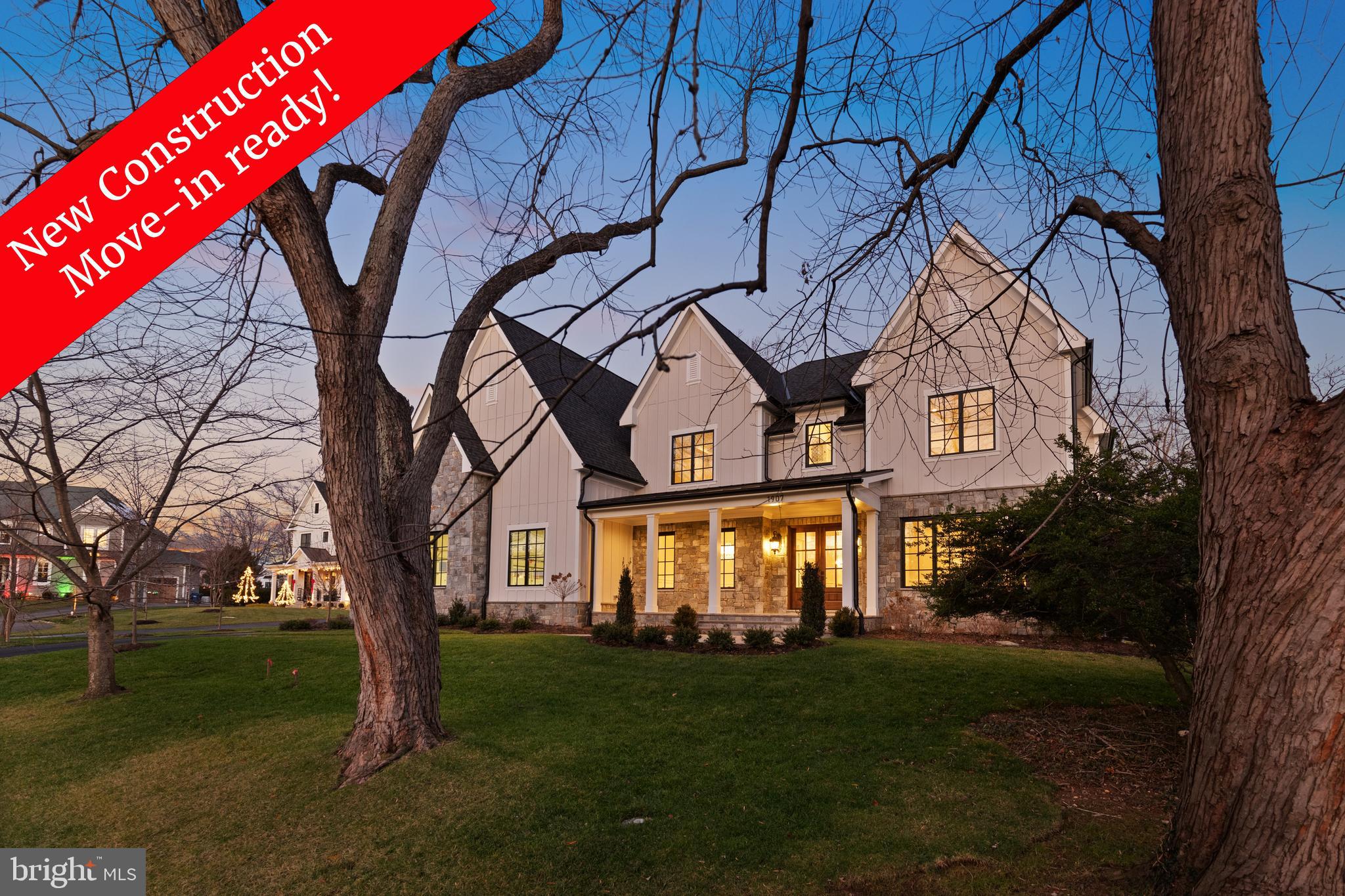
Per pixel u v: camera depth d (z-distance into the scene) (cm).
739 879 457
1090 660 1078
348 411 643
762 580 1806
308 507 3862
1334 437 254
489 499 2038
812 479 1517
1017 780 593
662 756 678
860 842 491
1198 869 274
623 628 1325
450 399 719
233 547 2448
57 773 720
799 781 605
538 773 635
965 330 1523
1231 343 283
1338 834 237
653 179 360
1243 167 292
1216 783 271
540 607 1892
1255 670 259
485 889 464
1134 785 583
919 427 1588
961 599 807
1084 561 671
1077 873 430
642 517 1916
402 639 678
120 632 1873
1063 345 1416
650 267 361
